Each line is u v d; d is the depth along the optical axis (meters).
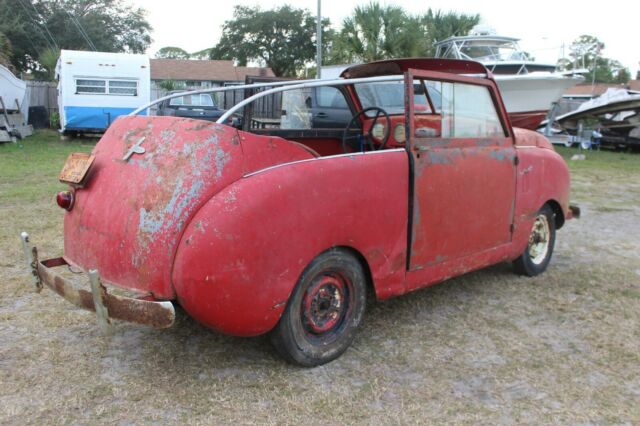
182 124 2.97
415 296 4.45
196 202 2.75
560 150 18.97
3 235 5.76
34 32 35.56
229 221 2.70
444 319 3.98
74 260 3.34
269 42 49.19
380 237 3.37
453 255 3.92
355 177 3.19
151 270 2.78
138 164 2.98
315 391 2.96
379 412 2.79
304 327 3.18
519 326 3.89
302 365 3.19
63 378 3.03
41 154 13.29
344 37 18.39
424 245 3.67
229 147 2.86
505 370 3.25
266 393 2.93
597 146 19.64
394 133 4.29
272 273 2.84
